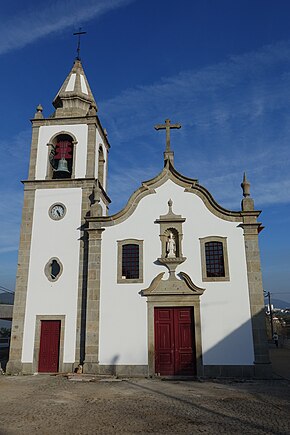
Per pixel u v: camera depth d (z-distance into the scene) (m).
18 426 8.84
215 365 16.50
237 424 8.92
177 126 20.30
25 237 20.05
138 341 17.27
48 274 19.30
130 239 18.62
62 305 18.73
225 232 18.11
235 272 17.48
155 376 16.73
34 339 18.42
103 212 22.41
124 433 8.25
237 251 17.77
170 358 17.06
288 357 27.80
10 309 38.38
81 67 24.52
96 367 17.09
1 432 8.32
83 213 20.11
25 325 18.67
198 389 13.68
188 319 17.41
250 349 16.50
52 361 18.16
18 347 18.38
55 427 8.74
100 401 11.66
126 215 18.95
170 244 18.28
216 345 16.72
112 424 8.98
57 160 22.19
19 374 17.83
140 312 17.59
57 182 20.77
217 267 17.84
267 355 16.31
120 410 10.43
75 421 9.28
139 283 17.97
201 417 9.60
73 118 21.94
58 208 20.41
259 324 16.69
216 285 17.42
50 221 20.20
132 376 16.83
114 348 17.28
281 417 9.53
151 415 9.85
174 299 17.52
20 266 19.56
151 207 18.94
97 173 22.25
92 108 22.30
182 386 14.36
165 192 19.08
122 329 17.48
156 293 17.58
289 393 12.80
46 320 18.69
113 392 13.19
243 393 12.82
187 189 18.94
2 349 35.69
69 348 18.11
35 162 21.41
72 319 18.48
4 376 17.36
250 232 17.91
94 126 21.77
